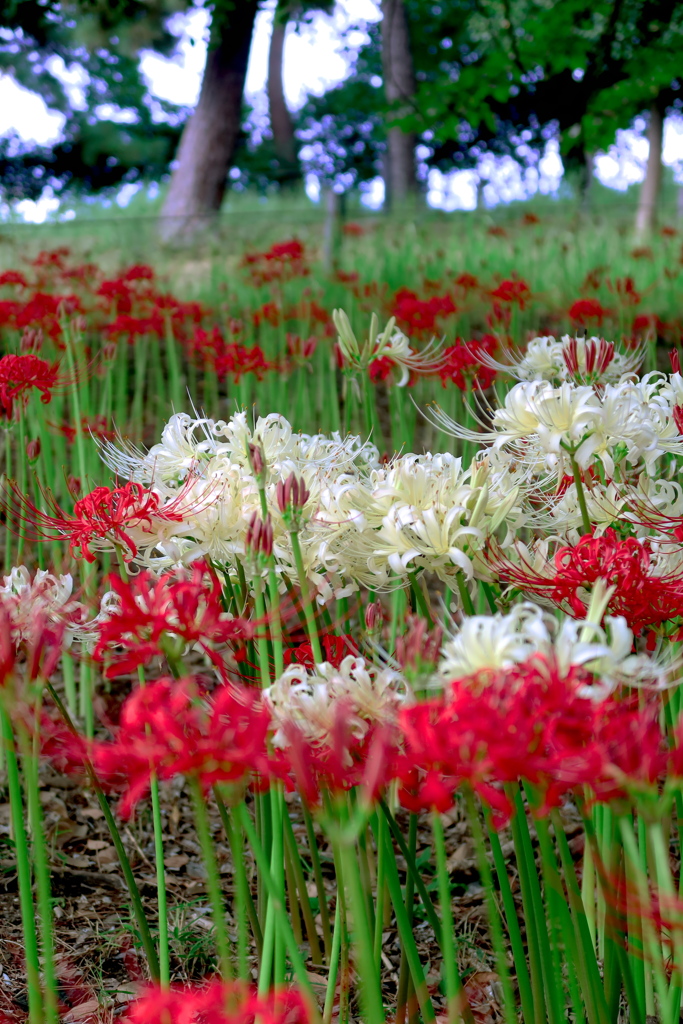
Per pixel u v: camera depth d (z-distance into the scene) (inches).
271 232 456.8
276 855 61.7
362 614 78.3
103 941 94.6
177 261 423.5
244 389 166.9
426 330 186.7
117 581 53.1
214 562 76.7
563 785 44.8
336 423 186.7
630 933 64.2
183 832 118.2
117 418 215.5
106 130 991.0
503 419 71.1
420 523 66.2
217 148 542.6
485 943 96.4
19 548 107.0
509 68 329.4
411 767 47.1
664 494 76.3
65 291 321.4
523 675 45.7
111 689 146.7
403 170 700.0
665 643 65.1
